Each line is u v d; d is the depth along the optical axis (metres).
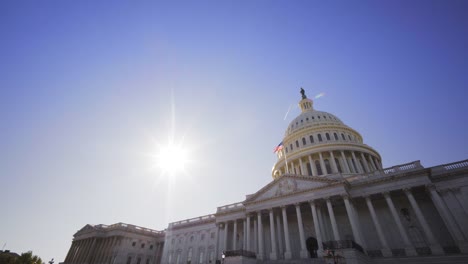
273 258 45.62
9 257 79.94
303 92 109.94
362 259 34.12
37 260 86.56
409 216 43.94
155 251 84.56
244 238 55.66
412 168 44.56
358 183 46.91
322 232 46.16
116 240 78.94
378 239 44.06
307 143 77.44
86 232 88.50
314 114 91.00
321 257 40.84
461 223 38.31
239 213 59.28
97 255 80.62
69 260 87.62
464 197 39.91
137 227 84.62
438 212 41.53
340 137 76.50
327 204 45.69
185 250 71.19
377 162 74.12
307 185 49.56
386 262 36.56
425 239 41.03
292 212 54.41
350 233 46.97
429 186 40.56
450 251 36.31
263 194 54.69
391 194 45.59
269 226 55.69
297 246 50.62
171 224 80.62
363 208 48.31
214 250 65.12
